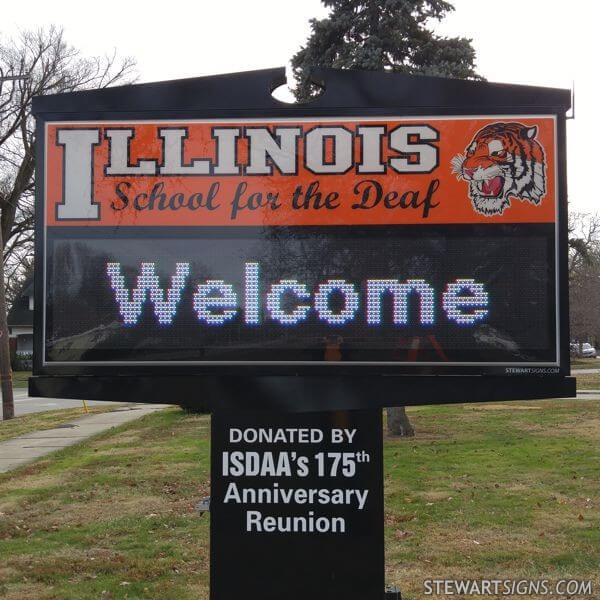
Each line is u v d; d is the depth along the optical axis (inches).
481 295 191.3
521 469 410.6
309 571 193.8
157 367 194.9
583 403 780.0
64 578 254.8
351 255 193.9
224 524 195.3
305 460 194.7
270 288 194.4
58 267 196.4
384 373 191.9
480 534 294.0
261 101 196.7
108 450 518.3
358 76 194.9
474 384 190.5
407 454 462.6
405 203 193.2
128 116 197.3
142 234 196.1
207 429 609.3
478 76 560.1
